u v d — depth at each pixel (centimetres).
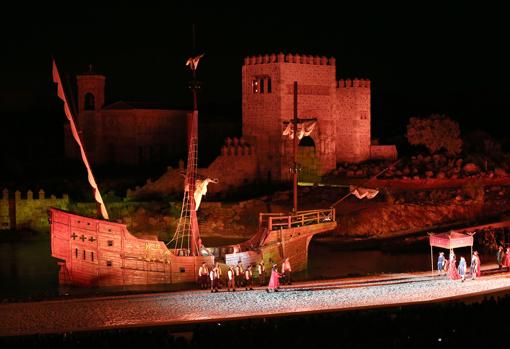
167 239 8331
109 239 6469
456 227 8481
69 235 6619
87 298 5653
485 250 7825
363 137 10431
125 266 6450
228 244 8119
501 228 8150
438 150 10550
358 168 10038
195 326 4659
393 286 5956
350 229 8600
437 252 7794
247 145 9844
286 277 6184
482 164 10094
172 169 9350
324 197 9075
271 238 6744
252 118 9850
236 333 4309
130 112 10788
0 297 6097
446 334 4400
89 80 10956
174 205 8819
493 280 6150
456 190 9212
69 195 9531
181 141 11150
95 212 8762
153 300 5594
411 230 8575
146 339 4228
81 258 6562
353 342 4275
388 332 4400
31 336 4456
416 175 9669
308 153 9862
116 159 10919
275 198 9025
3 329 4959
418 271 6656
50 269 7150
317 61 9881
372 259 7512
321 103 9925
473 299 5494
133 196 9288
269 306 5434
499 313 4612
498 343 4347
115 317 5200
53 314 5259
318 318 4572
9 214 8731
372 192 7319
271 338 4262
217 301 5566
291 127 7512
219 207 8838
